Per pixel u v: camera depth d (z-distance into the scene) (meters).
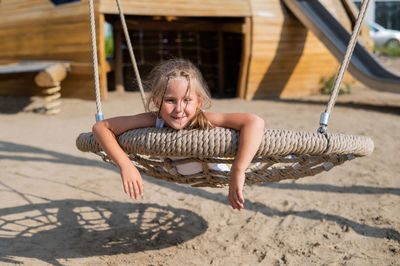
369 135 7.30
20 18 11.26
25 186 4.83
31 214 4.07
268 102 10.81
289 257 3.34
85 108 9.84
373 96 11.69
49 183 4.96
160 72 2.34
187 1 10.39
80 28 10.30
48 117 9.04
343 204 4.40
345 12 12.66
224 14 10.58
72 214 4.12
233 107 10.09
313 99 11.29
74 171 5.42
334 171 5.45
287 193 4.73
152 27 12.19
